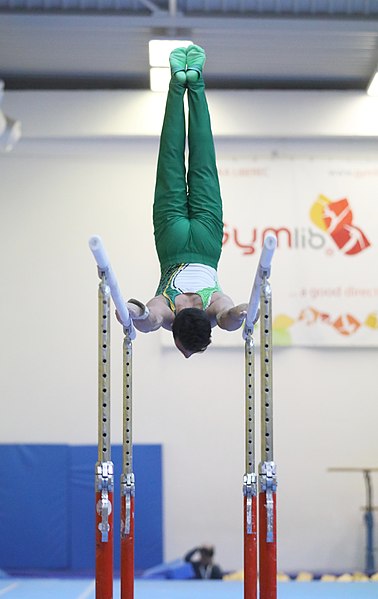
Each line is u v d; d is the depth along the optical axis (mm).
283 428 17578
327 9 14758
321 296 17766
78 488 17297
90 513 17250
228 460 17484
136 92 17469
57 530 17188
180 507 17406
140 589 13133
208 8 14781
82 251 17812
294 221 17875
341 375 17688
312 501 17438
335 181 17938
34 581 13883
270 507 7500
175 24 14555
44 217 17844
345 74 17188
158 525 17203
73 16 14461
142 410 17609
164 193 8680
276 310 17750
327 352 17719
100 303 7297
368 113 17516
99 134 17406
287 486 17469
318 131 17500
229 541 17328
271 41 15531
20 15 14422
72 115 17406
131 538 8945
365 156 18062
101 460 7402
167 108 8781
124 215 17875
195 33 15109
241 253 17766
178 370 17688
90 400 17578
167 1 14570
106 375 7359
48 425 17531
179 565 16078
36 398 17578
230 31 14930
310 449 17562
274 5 14703
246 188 17922
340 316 17734
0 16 14359
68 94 17438
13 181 17875
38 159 17938
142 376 17656
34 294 17719
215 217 8703
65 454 17359
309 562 17297
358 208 17906
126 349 8992
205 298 8266
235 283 17703
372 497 17406
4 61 16625
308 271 17797
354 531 17359
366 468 17484
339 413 17609
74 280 17766
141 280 17766
